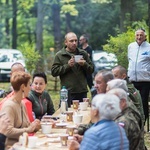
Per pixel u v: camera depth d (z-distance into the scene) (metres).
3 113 6.32
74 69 9.70
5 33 47.06
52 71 9.77
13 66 8.15
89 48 15.53
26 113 6.67
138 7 30.62
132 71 11.32
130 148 6.07
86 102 8.77
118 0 35.66
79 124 6.90
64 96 8.73
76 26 41.72
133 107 6.43
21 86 6.45
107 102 4.93
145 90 11.28
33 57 21.69
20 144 5.72
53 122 7.04
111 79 6.72
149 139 10.84
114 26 36.09
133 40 15.80
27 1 41.34
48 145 5.85
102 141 4.86
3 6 43.19
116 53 16.05
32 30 47.75
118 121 5.98
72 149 5.54
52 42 47.22
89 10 38.16
